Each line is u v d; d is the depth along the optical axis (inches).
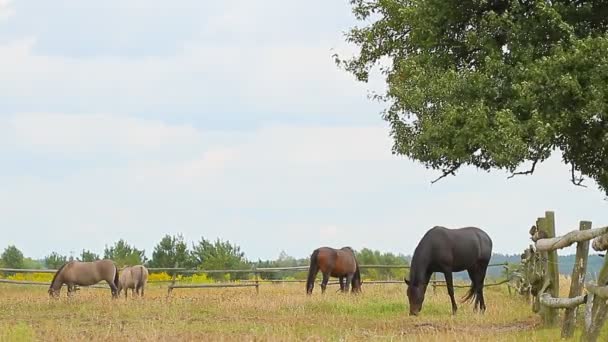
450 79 866.8
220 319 692.1
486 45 886.4
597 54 796.0
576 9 859.4
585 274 502.6
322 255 1047.0
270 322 663.1
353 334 564.4
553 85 804.0
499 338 526.0
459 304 869.2
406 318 717.3
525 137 827.4
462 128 837.2
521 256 954.7
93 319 696.4
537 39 868.0
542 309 602.5
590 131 864.9
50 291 1007.0
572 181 948.6
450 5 908.6
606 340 457.7
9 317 719.1
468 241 784.9
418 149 915.4
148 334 544.7
